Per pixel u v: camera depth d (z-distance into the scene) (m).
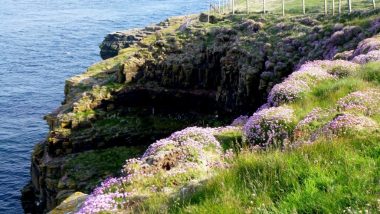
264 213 8.55
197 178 14.56
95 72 77.06
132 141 58.72
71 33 165.12
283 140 19.19
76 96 66.75
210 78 64.81
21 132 82.88
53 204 52.09
